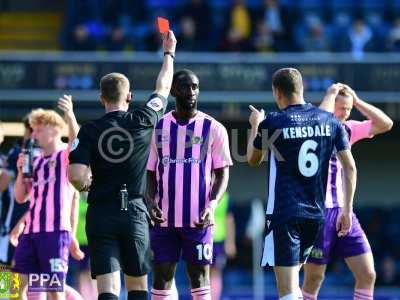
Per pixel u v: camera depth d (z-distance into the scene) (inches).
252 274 2249.0
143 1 2615.7
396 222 2338.8
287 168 968.9
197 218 1056.8
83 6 2603.3
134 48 2420.0
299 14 2677.2
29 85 2159.2
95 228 950.4
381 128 1150.3
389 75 2169.0
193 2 2461.9
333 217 1129.4
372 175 2426.2
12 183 1273.4
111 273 943.7
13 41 2790.4
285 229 963.3
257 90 2171.5
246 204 2385.6
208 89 2170.3
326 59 2164.1
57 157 1160.8
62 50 2586.1
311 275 1141.7
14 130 1888.5
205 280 1065.5
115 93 969.5
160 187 1067.3
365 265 1130.7
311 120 974.4
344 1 2699.3
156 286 1070.4
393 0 2706.7
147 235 965.8
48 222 1151.6
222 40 2379.4
